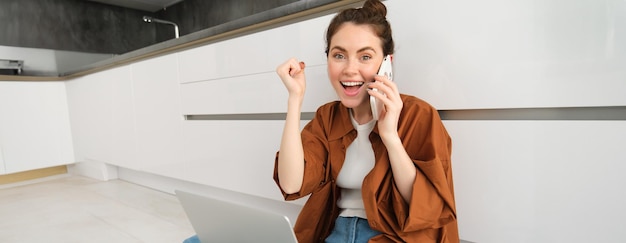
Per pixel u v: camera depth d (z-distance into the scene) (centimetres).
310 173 78
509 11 87
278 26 140
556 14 81
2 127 264
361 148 79
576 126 82
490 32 90
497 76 90
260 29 147
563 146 84
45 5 315
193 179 190
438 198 64
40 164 284
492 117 95
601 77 77
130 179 265
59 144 294
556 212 87
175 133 196
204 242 79
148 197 221
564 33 80
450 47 97
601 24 76
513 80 88
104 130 256
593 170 81
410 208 63
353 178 78
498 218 95
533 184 89
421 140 71
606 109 80
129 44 360
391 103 63
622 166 78
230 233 70
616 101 76
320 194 83
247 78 153
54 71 311
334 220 84
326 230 84
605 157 79
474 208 99
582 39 78
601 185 80
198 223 76
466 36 94
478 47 92
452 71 97
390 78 75
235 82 158
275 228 60
